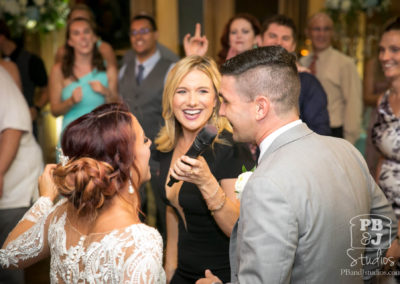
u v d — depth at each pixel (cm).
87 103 347
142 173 129
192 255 182
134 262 109
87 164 113
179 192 178
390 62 241
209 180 151
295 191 115
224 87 134
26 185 254
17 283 256
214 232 176
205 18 572
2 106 238
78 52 345
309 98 263
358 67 467
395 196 243
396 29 238
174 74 185
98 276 113
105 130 119
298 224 114
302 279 118
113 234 114
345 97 384
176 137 196
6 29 373
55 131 521
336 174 124
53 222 129
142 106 342
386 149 246
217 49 580
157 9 565
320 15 384
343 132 392
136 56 368
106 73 358
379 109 250
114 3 554
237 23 324
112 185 117
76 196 117
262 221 113
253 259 113
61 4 468
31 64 406
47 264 329
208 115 185
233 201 170
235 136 139
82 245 117
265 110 128
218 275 178
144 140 130
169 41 576
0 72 245
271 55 129
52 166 154
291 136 128
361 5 442
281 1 554
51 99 351
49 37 529
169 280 199
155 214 358
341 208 120
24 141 254
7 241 138
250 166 174
